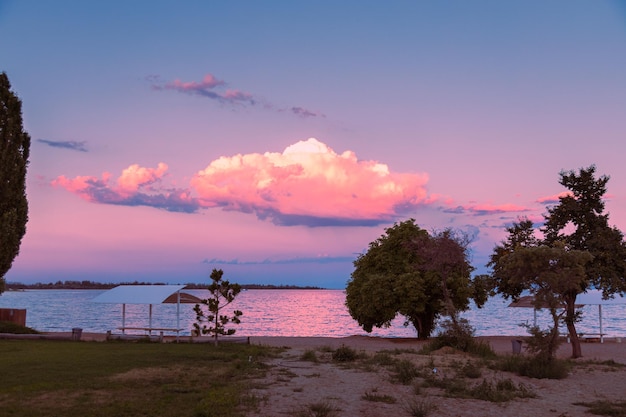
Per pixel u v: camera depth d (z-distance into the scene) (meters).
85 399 11.35
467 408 12.50
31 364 16.02
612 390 15.30
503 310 131.12
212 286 23.95
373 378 16.06
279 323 70.25
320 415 10.94
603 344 34.88
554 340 18.33
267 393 13.10
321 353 22.50
